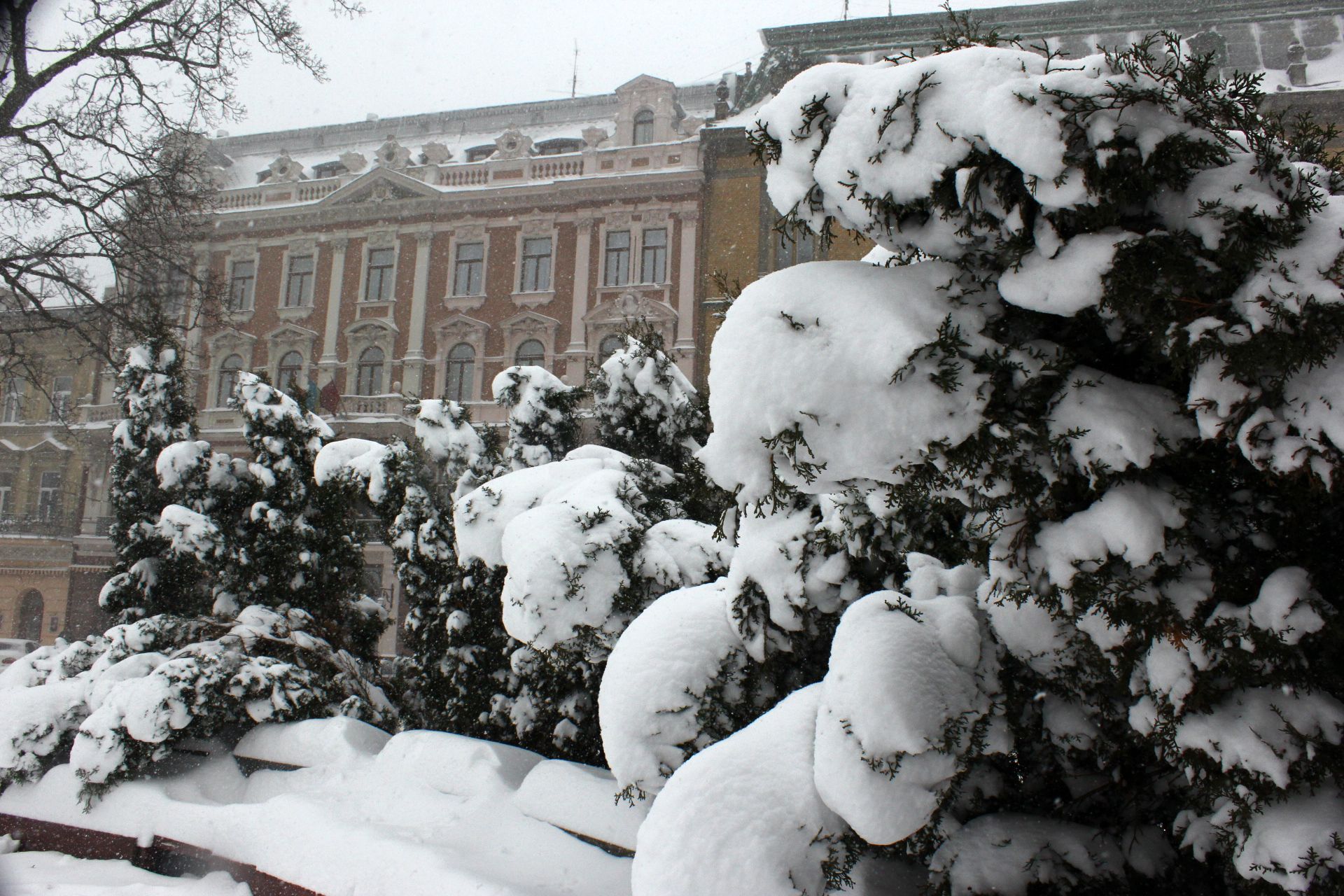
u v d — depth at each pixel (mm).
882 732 2463
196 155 16234
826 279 2576
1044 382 2422
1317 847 2111
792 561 3295
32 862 4969
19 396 29016
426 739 4738
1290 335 2066
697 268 23703
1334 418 2041
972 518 2670
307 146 31766
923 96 2436
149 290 15234
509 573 4180
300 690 5801
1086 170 2203
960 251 2572
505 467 6402
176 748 5473
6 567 28953
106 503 29797
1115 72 2260
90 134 13797
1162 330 2273
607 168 25094
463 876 3480
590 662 4652
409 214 26016
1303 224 2242
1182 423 2363
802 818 2559
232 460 8289
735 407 2506
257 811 4469
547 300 24672
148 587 8219
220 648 5824
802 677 3482
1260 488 2381
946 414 2359
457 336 25094
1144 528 2252
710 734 3225
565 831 3867
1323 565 2281
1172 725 2320
